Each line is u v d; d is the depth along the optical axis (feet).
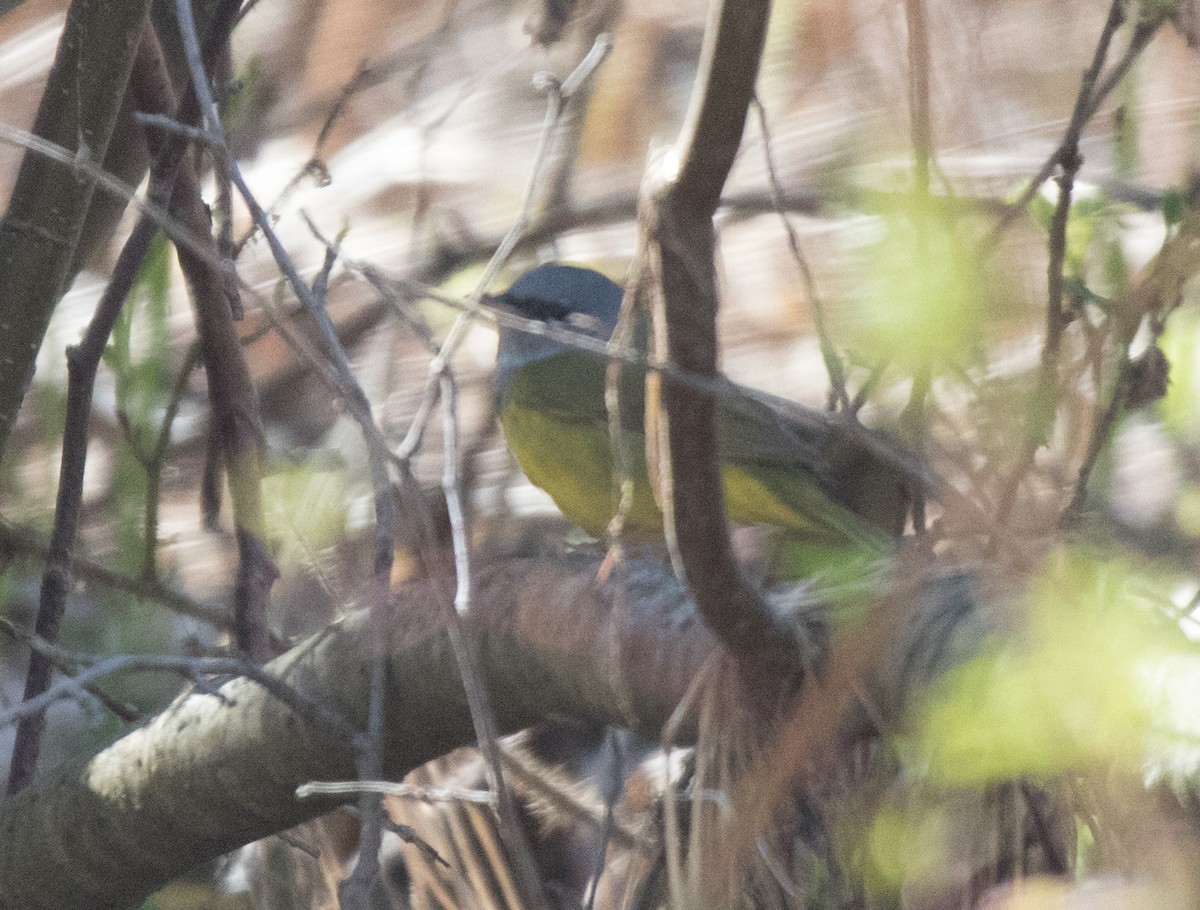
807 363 33.53
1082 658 14.08
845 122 23.66
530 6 33.40
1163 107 23.27
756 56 12.87
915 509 20.62
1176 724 13.57
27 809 22.11
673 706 18.40
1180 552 19.53
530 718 19.90
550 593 18.97
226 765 20.57
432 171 38.09
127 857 21.58
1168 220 19.11
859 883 18.43
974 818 17.98
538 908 17.30
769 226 35.91
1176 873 13.85
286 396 35.76
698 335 14.11
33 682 24.17
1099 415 18.57
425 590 19.86
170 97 24.89
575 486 31.35
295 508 26.89
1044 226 20.65
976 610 15.25
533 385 31.45
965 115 17.99
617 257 38.52
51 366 31.09
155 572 26.89
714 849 17.16
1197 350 22.43
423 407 18.10
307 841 26.09
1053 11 20.43
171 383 32.89
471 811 24.82
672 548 15.46
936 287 16.33
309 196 38.91
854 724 17.42
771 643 16.30
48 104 22.59
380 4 39.96
